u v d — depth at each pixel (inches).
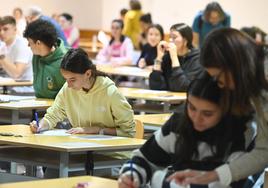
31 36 191.5
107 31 523.8
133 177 88.4
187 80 221.1
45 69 196.1
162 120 171.6
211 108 82.8
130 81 334.0
